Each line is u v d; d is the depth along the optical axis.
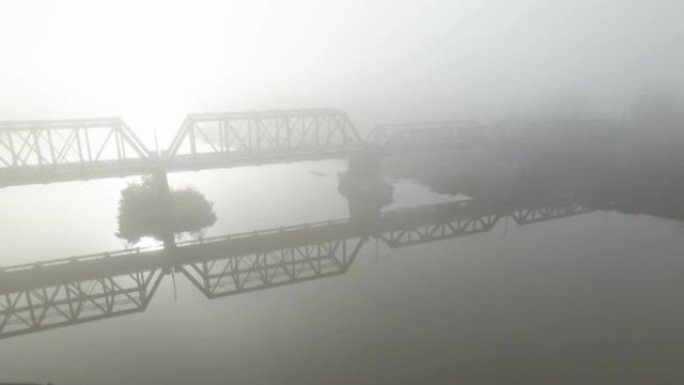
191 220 39.88
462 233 36.03
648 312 22.19
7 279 28.41
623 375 17.33
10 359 19.33
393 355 19.44
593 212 39.31
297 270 30.45
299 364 18.91
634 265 27.95
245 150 39.75
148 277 26.66
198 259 31.84
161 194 40.03
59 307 25.11
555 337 20.36
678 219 35.31
